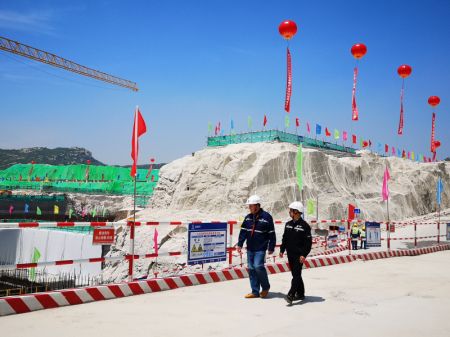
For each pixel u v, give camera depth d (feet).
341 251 70.13
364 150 190.80
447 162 219.00
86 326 20.15
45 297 23.90
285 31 78.48
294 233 26.45
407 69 90.58
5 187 347.36
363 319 21.93
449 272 40.98
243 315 22.74
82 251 137.39
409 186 176.35
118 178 343.87
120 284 27.73
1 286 101.81
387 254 55.21
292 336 18.69
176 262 104.58
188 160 169.89
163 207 163.02
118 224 28.68
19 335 18.49
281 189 136.77
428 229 109.29
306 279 36.22
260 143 155.94
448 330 20.04
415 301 26.84
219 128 172.04
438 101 104.99
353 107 82.79
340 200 143.64
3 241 165.07
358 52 82.38
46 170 424.87
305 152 150.51
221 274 34.42
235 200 136.56
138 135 31.78
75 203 281.54
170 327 20.16
